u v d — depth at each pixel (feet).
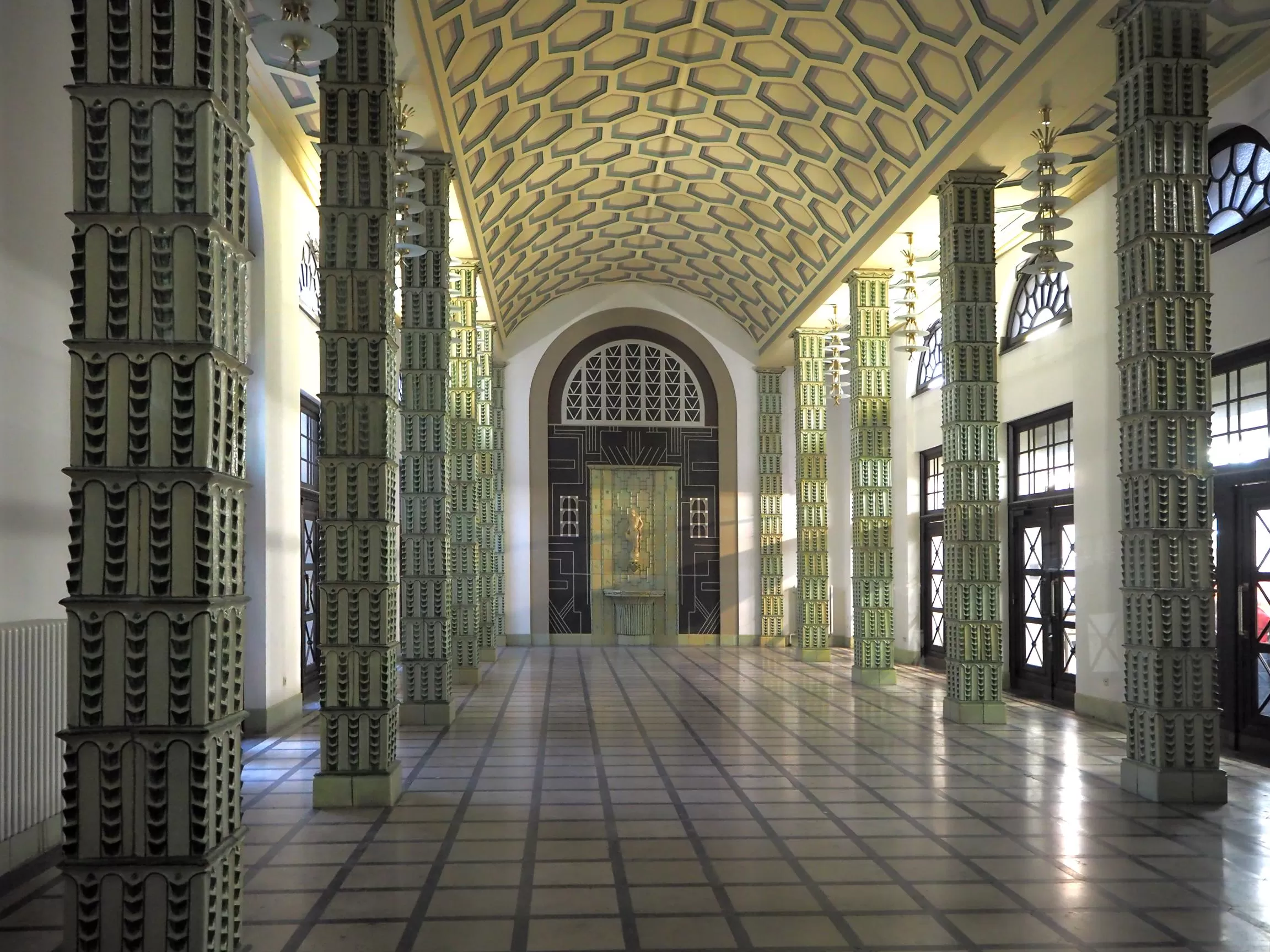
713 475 67.10
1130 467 23.61
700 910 15.48
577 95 37.37
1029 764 26.76
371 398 22.58
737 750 28.76
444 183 33.58
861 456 45.09
